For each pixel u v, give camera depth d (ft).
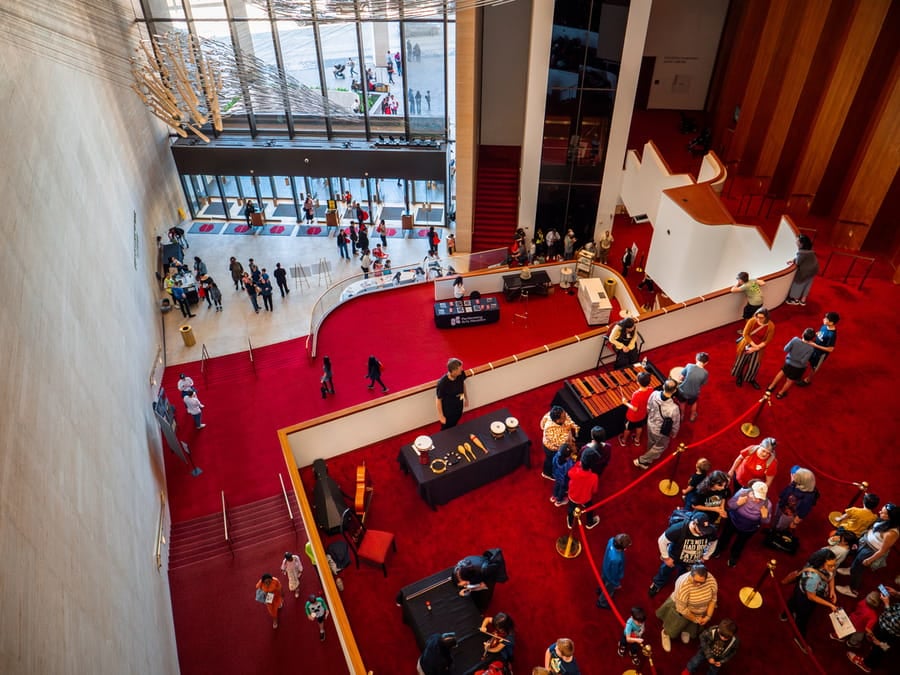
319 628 36.96
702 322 41.52
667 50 88.38
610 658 24.58
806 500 26.35
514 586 27.32
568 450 27.96
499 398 37.01
